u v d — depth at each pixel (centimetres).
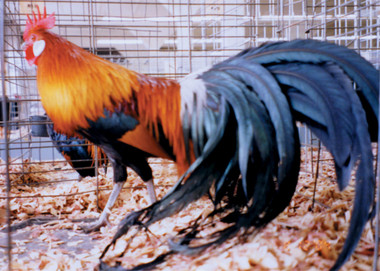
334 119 179
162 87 249
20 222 330
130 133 247
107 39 1706
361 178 168
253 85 205
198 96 230
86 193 385
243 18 566
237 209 243
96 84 247
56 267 228
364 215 163
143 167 284
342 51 195
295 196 362
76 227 314
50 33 267
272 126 199
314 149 616
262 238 250
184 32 1055
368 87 179
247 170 213
